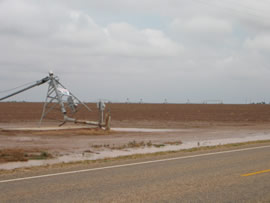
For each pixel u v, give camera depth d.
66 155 14.30
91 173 9.90
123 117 53.41
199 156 13.65
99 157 13.84
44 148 16.52
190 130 29.58
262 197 7.09
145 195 7.27
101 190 7.74
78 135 24.11
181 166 11.12
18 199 6.96
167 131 28.38
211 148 16.73
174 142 19.61
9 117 49.03
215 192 7.52
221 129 30.83
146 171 10.20
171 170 10.35
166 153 14.91
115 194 7.37
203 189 7.80
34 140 20.30
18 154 14.08
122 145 18.12
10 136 22.50
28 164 11.84
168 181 8.71
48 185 8.27
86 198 7.04
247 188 7.89
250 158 12.93
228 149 16.14
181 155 14.06
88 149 16.34
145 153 15.03
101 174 9.73
